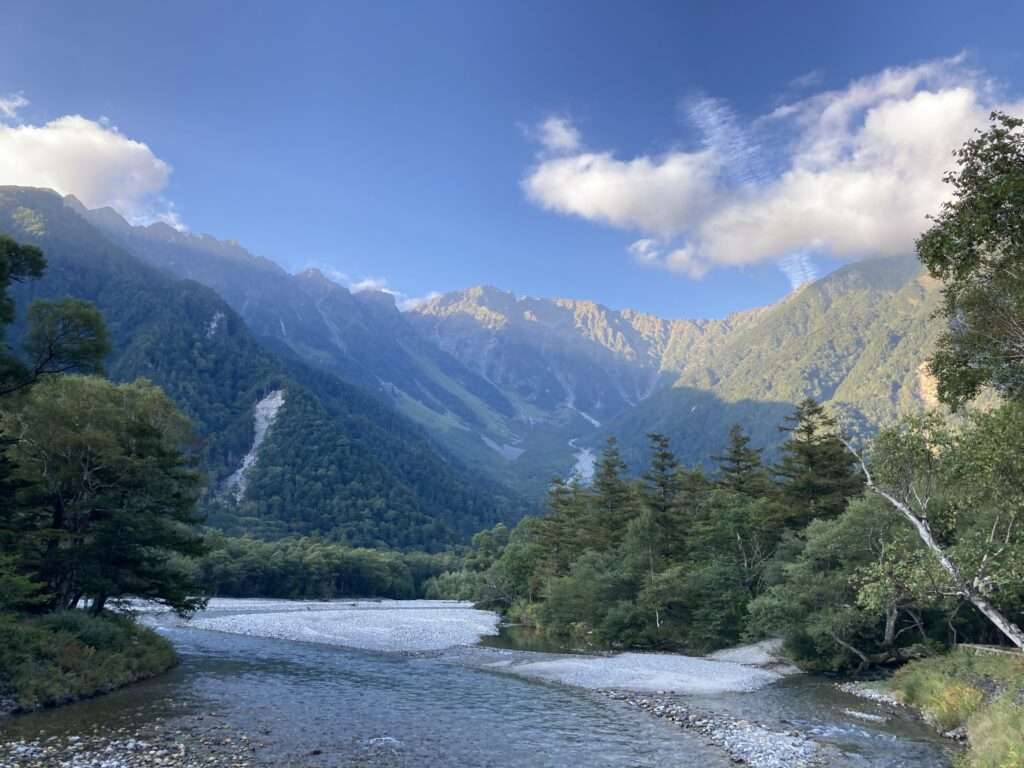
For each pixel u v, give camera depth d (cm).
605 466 7975
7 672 2561
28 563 3222
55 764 1792
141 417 4053
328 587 13825
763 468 7144
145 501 3706
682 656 4969
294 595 13075
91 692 2816
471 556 16625
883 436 2280
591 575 6291
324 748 2092
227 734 2216
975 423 2234
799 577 4238
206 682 3266
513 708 2866
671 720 2662
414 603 12519
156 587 3684
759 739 2327
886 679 3647
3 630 2694
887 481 2288
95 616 3506
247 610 8662
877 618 3972
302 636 5812
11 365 3169
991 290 1912
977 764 1853
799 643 4172
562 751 2169
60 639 2961
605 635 5725
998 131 1574
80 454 3572
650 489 7238
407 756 2045
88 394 3969
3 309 3122
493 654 4888
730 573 5303
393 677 3675
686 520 6769
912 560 2406
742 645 5041
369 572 14750
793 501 5869
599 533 7488
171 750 1978
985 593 2030
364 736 2273
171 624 6400
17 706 2427
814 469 5875
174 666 3762
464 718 2639
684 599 5453
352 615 8188
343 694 3092
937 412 2273
